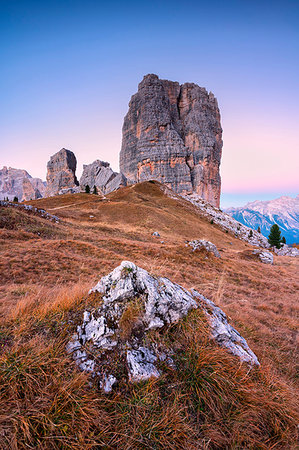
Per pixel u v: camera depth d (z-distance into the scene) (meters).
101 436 1.77
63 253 13.92
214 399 2.30
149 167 161.12
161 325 2.87
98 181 144.50
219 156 188.12
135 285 3.22
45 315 2.94
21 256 12.00
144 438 1.79
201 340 2.92
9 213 20.97
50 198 68.94
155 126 163.88
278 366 3.85
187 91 189.88
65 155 174.75
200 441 1.89
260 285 14.12
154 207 64.31
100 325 2.72
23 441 1.61
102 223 39.50
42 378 2.02
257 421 2.23
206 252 19.84
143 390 2.16
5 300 5.51
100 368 2.34
